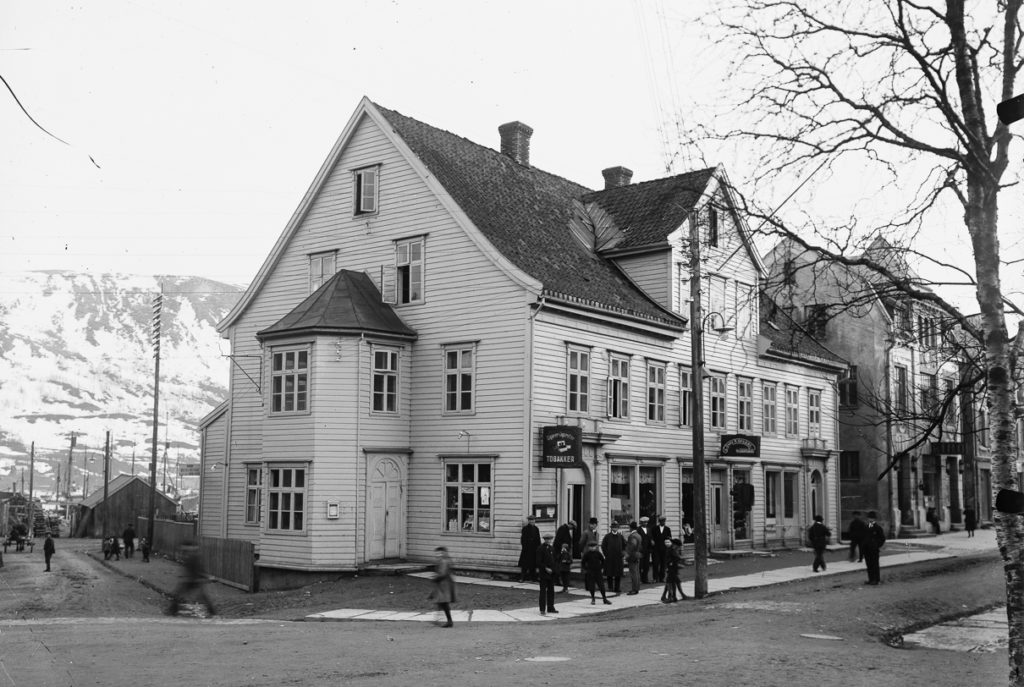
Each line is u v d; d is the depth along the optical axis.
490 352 30.58
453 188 33.03
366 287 33.38
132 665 13.25
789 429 43.84
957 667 14.91
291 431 31.03
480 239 31.08
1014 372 14.41
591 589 23.53
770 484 42.47
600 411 32.31
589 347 32.06
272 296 37.00
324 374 30.73
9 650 14.91
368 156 34.72
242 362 37.47
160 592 33.28
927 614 22.16
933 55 12.55
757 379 41.41
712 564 34.66
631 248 36.47
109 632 17.92
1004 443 11.38
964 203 12.42
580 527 31.36
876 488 50.97
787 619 19.91
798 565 34.47
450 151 35.97
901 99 12.82
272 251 36.84
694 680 12.34
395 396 31.95
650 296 36.41
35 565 48.09
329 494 30.27
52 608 27.81
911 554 40.44
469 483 30.62
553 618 21.14
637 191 39.62
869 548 27.98
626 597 24.94
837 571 32.12
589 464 31.50
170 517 70.19
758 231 13.01
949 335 14.18
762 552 38.88
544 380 30.02
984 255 11.84
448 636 17.47
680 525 35.69
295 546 30.47
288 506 31.09
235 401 37.47
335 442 30.48
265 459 31.58
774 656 14.63
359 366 31.11
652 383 35.16
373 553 30.81
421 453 31.83
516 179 38.00
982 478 65.50
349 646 15.67
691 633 17.50
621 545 25.88
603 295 33.16
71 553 62.72
